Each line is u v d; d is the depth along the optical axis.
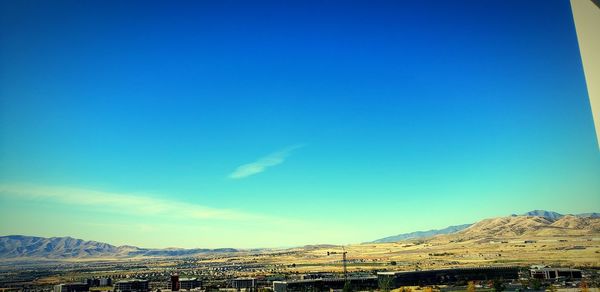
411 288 138.00
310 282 142.38
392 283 140.62
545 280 140.00
